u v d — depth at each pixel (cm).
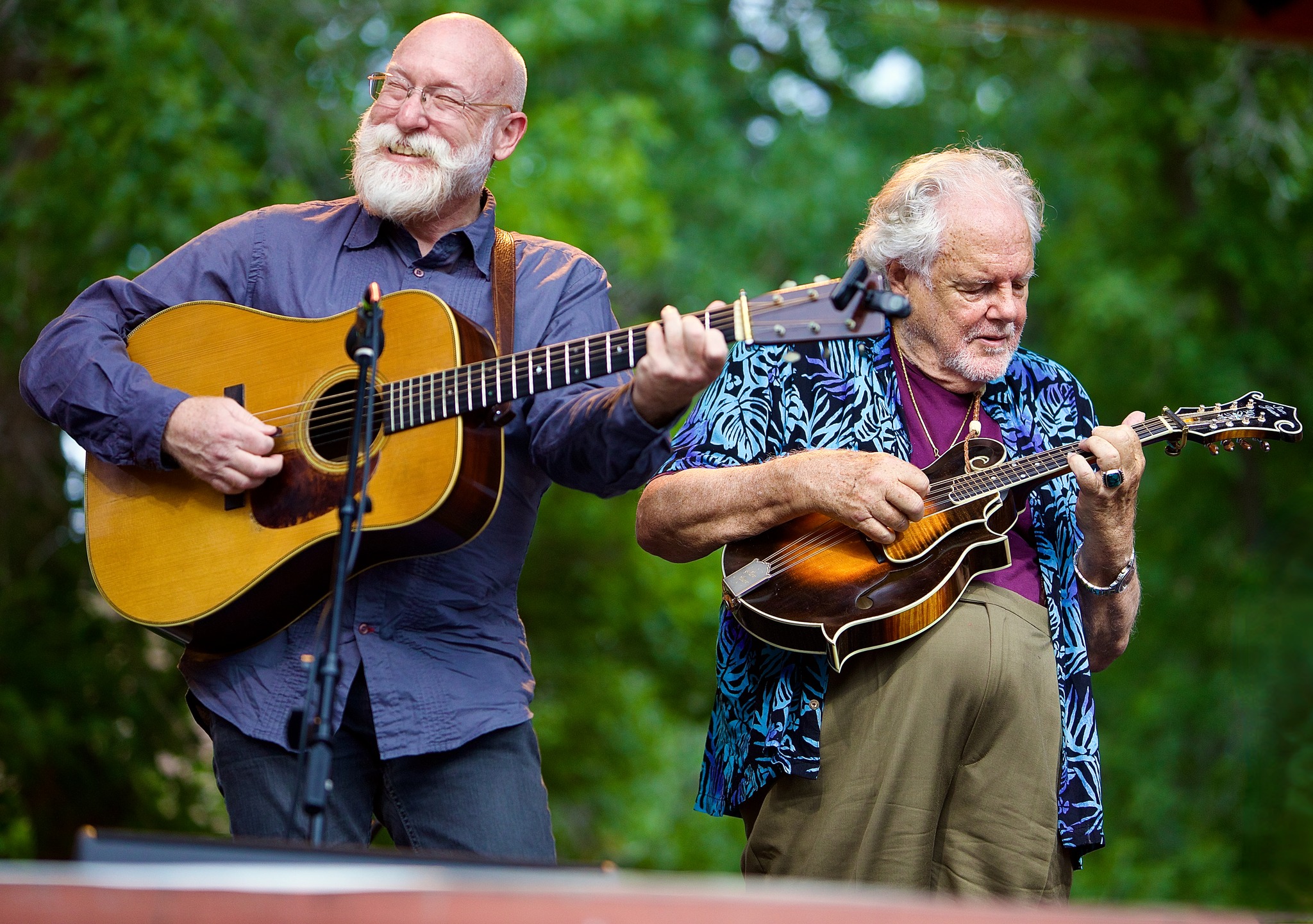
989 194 536
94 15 1437
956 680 507
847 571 512
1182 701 2069
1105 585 539
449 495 479
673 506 528
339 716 488
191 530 512
